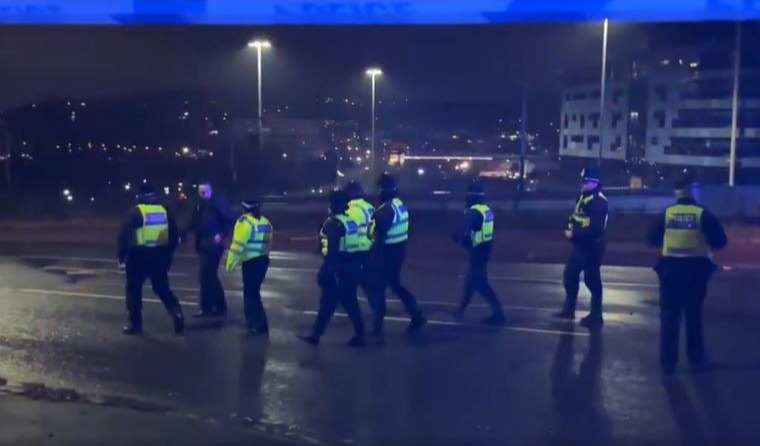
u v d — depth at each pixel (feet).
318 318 35.63
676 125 247.70
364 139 202.59
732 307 44.78
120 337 37.04
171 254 37.91
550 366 32.14
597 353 34.17
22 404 25.80
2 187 151.94
